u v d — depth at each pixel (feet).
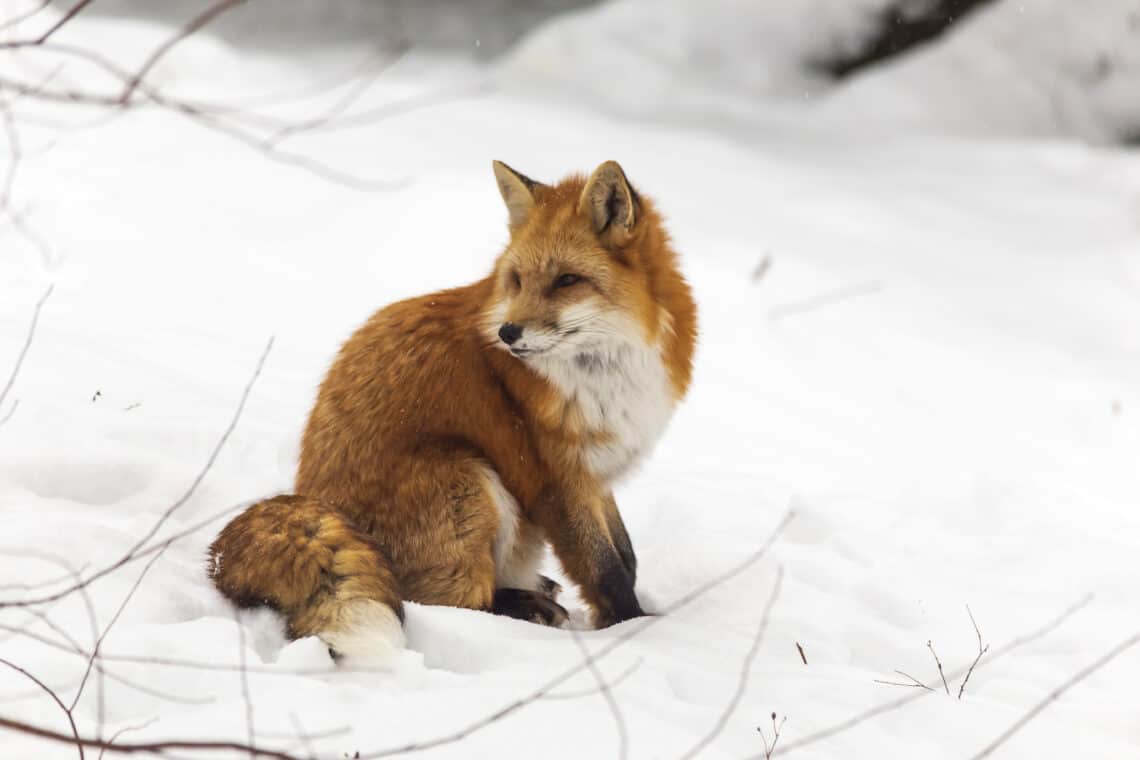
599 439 28.48
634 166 90.48
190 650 21.56
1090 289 76.74
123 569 24.70
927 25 121.39
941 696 23.75
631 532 36.27
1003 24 118.93
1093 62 115.14
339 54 137.28
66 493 30.12
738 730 21.26
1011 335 67.41
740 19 124.67
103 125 77.77
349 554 23.99
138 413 36.35
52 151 70.85
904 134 112.16
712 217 80.18
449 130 94.27
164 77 91.66
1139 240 85.20
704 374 55.16
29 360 38.42
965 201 93.61
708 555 32.48
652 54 120.98
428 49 145.48
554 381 27.94
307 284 60.49
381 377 28.25
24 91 21.84
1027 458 50.44
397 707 20.45
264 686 20.83
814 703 22.98
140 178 71.46
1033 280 76.95
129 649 21.17
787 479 43.68
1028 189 97.19
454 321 29.04
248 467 34.24
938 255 80.28
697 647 26.35
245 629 23.11
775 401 53.62
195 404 38.22
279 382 43.75
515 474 28.53
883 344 62.90
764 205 85.10
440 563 27.32
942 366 61.46
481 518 27.35
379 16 150.92
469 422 28.04
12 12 84.28
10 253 54.34
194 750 18.40
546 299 27.53
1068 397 58.85
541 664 23.47
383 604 23.56
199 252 61.87
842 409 54.39
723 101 117.80
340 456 28.02
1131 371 64.03
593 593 28.78
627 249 28.60
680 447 45.88
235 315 53.21
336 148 84.12
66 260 55.42
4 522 26.07
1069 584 32.30
